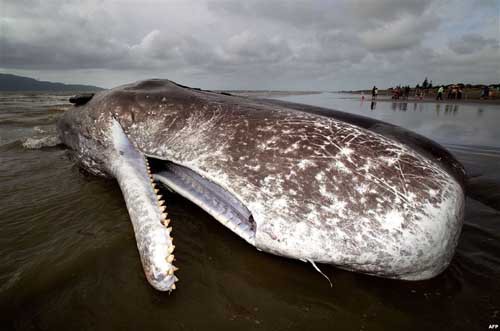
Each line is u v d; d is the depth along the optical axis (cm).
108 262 223
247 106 272
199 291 202
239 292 203
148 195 229
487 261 237
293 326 179
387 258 190
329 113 385
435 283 210
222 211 245
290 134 225
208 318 182
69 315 181
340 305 194
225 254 238
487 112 1476
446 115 1290
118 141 302
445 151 316
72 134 388
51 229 266
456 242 202
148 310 186
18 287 198
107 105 310
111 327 174
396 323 182
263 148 224
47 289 198
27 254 231
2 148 554
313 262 205
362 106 1969
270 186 211
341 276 215
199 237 258
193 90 350
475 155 543
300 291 204
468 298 199
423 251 186
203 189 264
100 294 196
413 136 331
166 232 196
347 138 215
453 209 191
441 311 189
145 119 287
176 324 177
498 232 278
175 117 276
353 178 198
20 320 178
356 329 178
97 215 290
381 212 189
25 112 1252
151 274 179
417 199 188
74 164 425
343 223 193
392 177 194
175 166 292
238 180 221
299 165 209
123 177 259
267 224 206
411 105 2109
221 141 242
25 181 376
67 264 218
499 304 194
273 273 219
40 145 573
